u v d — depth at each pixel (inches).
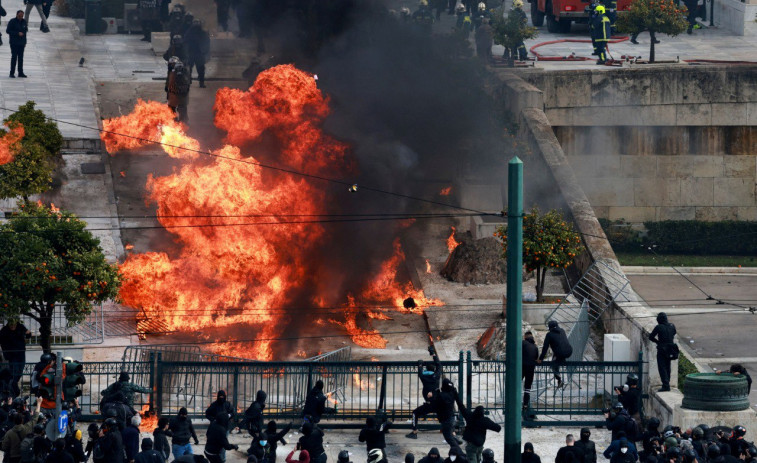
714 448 1800.0
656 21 4138.8
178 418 1941.4
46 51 4315.9
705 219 4141.2
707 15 5157.5
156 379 2285.9
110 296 2406.5
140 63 4350.4
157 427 1980.8
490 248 3142.2
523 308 2770.7
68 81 3983.8
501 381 2516.0
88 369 2418.8
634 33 4239.7
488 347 2682.1
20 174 2864.2
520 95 3777.1
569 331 2726.4
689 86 4023.1
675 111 4040.4
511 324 1502.2
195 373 2277.3
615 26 4239.7
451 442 2070.6
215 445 1924.2
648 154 4099.4
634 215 4138.8
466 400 2332.7
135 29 4825.3
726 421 2145.7
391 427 2251.5
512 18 4138.8
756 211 4136.3
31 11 4879.4
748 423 2146.9
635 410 2214.6
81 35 4749.0
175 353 2571.4
